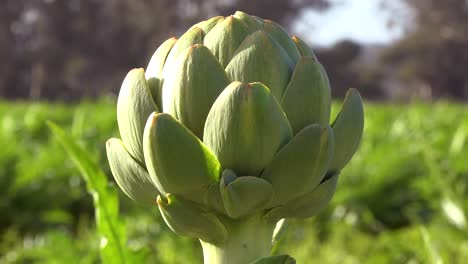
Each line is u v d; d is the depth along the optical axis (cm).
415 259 124
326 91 35
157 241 140
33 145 266
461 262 119
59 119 345
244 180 33
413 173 203
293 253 135
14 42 1560
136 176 36
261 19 36
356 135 37
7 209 182
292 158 33
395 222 199
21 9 1555
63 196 193
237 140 33
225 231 36
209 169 34
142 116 35
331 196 36
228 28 35
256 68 34
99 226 48
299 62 34
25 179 190
